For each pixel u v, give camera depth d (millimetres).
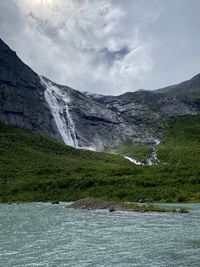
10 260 39062
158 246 45719
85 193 137000
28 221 70438
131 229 59594
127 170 179500
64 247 45469
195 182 148500
